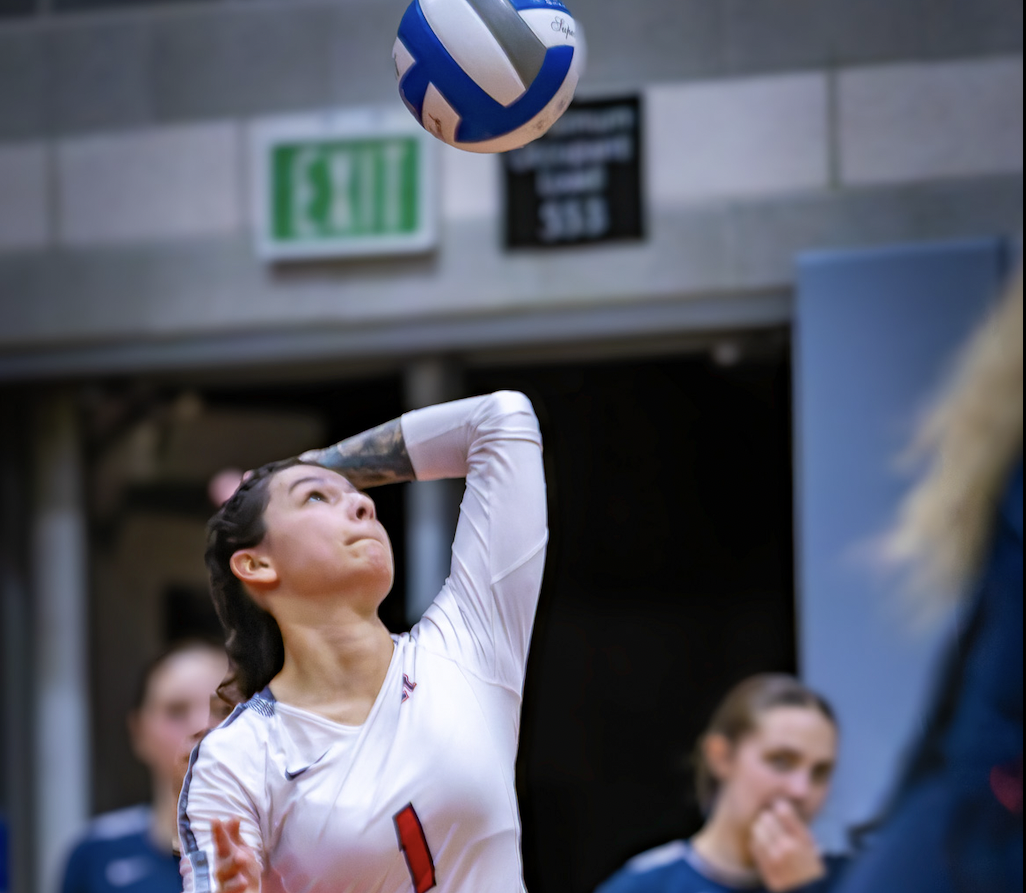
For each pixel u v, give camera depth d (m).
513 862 6.39
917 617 15.50
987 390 15.69
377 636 6.56
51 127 18.53
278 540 6.50
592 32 17.22
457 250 17.52
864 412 15.98
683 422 17.27
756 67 16.92
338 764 6.22
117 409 18.75
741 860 13.45
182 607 18.39
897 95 16.61
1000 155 16.34
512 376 17.91
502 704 6.62
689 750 16.61
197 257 18.16
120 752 18.33
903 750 15.24
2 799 18.34
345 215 17.77
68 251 18.44
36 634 18.62
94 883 15.20
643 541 17.17
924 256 16.05
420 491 17.52
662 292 17.02
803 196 16.75
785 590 16.73
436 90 8.05
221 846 5.84
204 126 18.19
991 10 16.47
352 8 17.91
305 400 18.36
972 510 15.55
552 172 17.30
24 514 18.80
